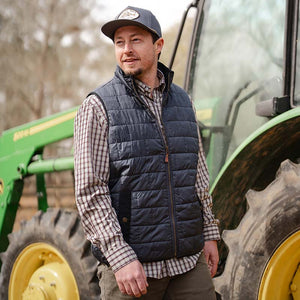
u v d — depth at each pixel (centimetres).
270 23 287
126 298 202
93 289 322
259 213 252
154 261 199
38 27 1625
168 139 207
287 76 260
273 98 257
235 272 255
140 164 199
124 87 208
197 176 229
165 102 214
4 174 418
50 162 385
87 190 195
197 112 319
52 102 1622
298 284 246
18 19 1598
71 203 675
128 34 205
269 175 281
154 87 214
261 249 248
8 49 1602
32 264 374
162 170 202
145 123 204
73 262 330
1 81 1603
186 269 207
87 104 203
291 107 256
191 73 329
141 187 198
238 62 302
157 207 199
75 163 200
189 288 208
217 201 279
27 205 752
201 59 325
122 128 200
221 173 270
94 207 193
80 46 1636
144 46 206
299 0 261
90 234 197
